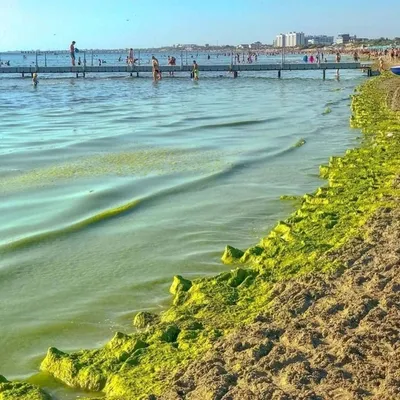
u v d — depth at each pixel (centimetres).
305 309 698
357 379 543
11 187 1520
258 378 555
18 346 738
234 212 1280
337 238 973
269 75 7800
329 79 6756
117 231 1170
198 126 2720
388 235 929
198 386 557
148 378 601
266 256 946
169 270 968
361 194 1266
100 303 852
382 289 725
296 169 1705
